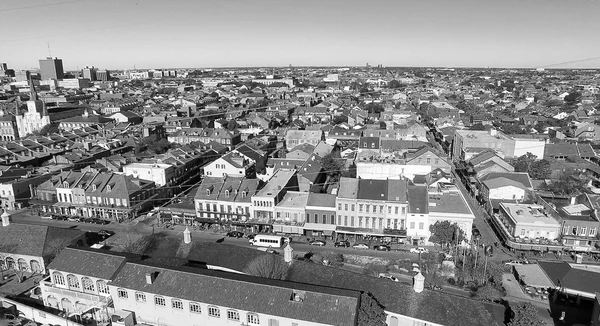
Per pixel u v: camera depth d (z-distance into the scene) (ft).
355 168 443.32
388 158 427.74
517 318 186.80
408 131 577.84
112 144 550.36
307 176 387.75
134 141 578.25
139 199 377.91
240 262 228.22
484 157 438.40
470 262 272.72
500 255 289.94
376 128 622.54
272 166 453.99
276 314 175.11
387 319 192.34
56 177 395.96
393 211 309.22
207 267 230.27
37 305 232.12
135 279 200.95
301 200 338.95
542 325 183.21
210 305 185.78
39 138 566.77
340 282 206.39
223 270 226.58
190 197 384.68
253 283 188.96
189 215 352.90
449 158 511.81
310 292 181.98
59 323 210.38
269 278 201.46
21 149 522.06
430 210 306.55
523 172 397.80
